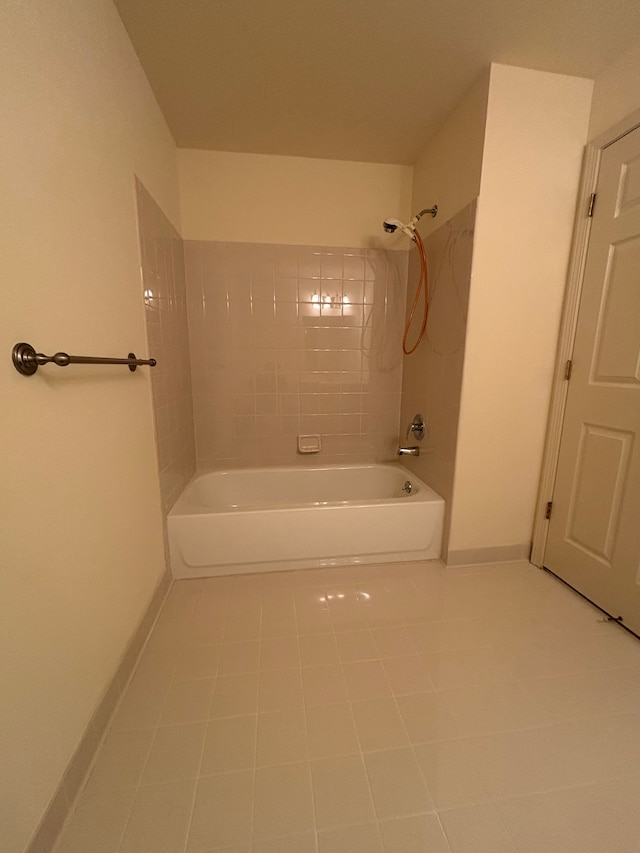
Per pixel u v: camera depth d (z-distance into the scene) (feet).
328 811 2.48
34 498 2.26
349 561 5.64
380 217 6.76
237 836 2.35
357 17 3.66
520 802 2.54
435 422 5.97
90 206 3.03
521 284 4.90
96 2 3.14
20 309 2.16
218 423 7.11
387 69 4.35
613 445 4.42
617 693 3.43
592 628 4.31
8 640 2.01
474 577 5.36
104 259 3.28
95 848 2.29
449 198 5.32
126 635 3.57
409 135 5.71
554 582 5.25
